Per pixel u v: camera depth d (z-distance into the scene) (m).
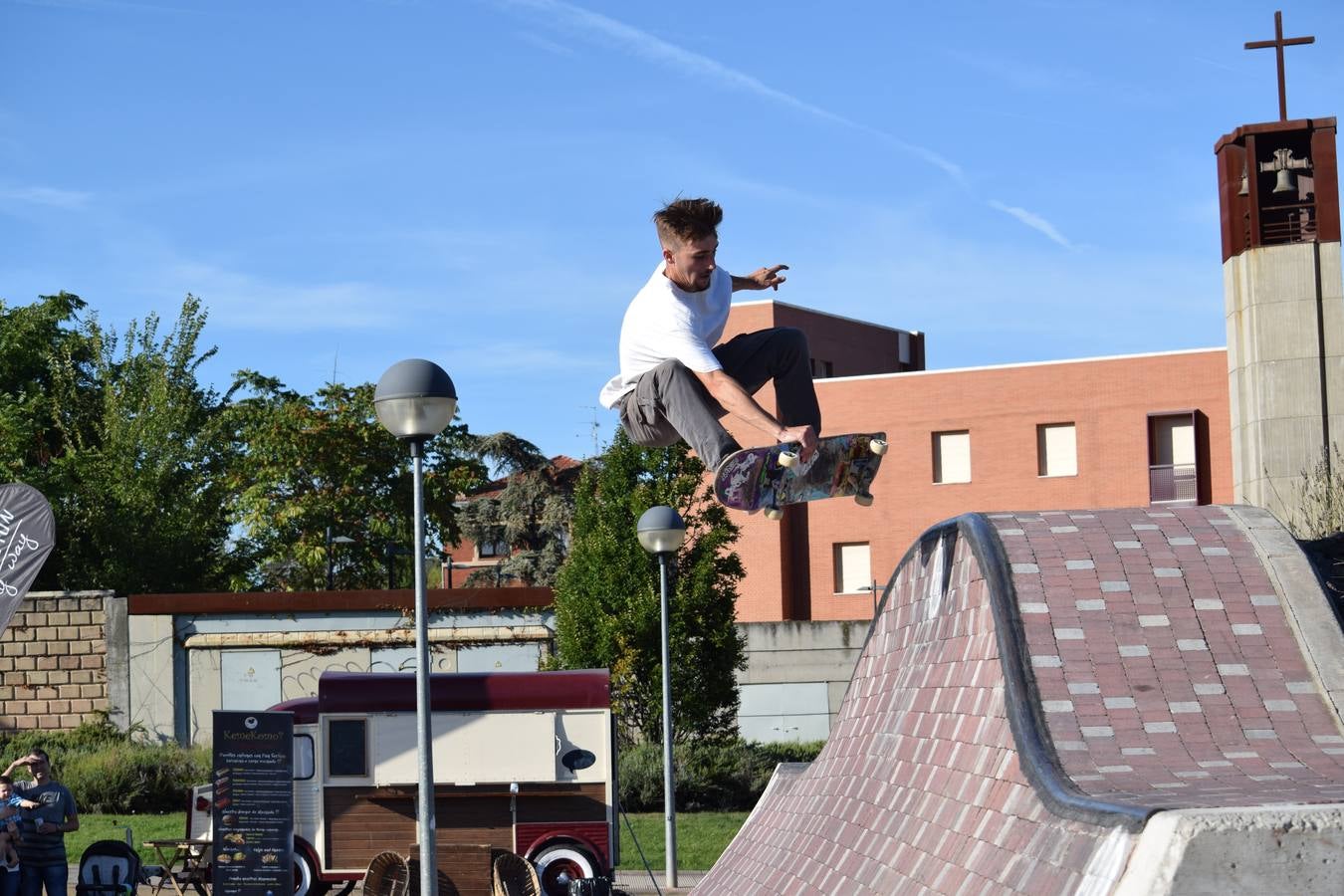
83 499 43.44
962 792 7.91
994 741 7.82
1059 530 8.86
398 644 30.28
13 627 30.45
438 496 46.16
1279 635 7.91
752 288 6.72
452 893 14.16
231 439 48.22
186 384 46.50
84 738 29.39
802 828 10.91
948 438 45.66
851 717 11.69
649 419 6.24
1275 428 23.08
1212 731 7.26
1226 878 5.21
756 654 35.56
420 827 10.96
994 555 8.59
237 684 30.27
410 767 16.97
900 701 10.16
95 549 43.31
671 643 27.44
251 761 14.13
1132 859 5.44
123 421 44.72
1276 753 7.06
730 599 27.88
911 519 45.50
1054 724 7.33
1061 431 44.53
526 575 51.75
